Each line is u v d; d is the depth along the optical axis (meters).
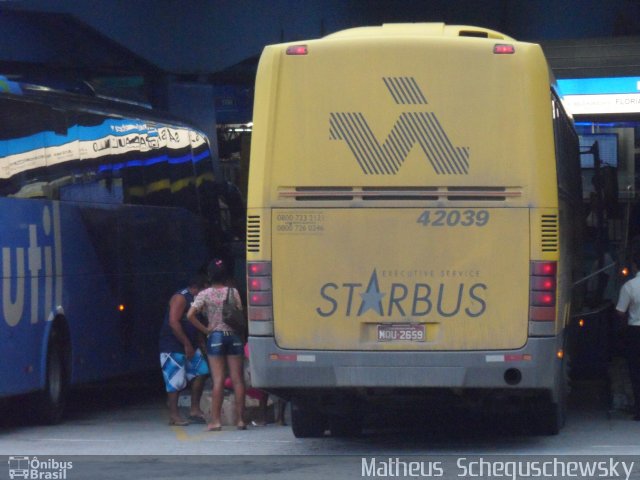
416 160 35.34
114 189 54.59
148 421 50.22
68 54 79.44
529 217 35.03
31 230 46.66
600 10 79.81
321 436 42.28
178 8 80.06
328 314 35.50
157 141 59.66
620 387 52.19
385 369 35.25
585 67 80.25
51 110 49.16
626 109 79.88
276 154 35.78
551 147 35.19
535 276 34.97
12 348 44.78
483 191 35.12
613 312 62.12
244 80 104.25
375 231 35.41
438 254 35.22
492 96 35.25
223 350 45.56
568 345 46.47
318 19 82.00
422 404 37.19
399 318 35.28
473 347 35.06
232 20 81.50
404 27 37.16
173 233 60.53
